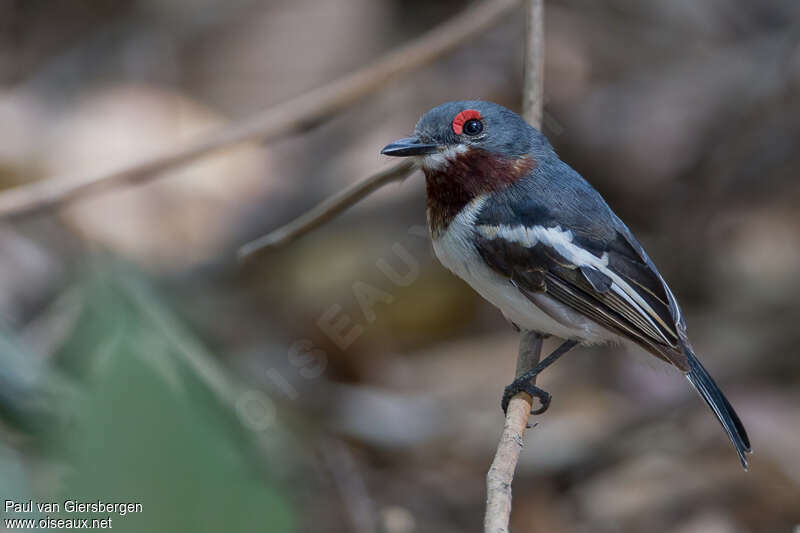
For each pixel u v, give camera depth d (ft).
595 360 38.58
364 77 27.32
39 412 7.47
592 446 33.81
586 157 48.14
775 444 33.73
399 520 23.88
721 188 46.91
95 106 48.21
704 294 44.68
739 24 53.36
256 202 45.50
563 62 50.47
